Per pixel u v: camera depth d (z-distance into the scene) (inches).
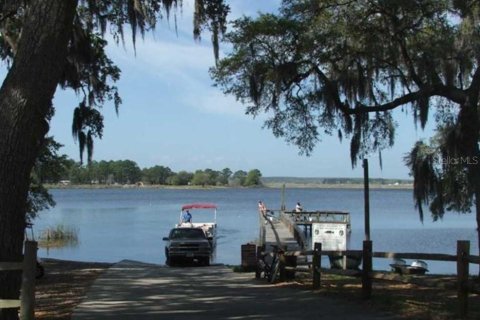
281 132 607.2
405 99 524.4
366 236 554.9
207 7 455.8
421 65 519.5
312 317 365.4
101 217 2994.6
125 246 1617.9
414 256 400.5
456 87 518.6
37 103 275.3
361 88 545.6
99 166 6673.2
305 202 5002.5
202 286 562.3
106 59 662.5
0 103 275.0
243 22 530.0
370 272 424.5
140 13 413.4
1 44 622.5
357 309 390.6
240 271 744.3
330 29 531.8
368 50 533.6
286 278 586.9
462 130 496.4
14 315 267.7
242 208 3981.3
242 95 584.7
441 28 515.5
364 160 556.1
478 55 488.1
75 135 634.2
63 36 282.2
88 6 533.0
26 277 264.2
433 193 548.4
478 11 485.4
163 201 5201.8
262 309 404.2
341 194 7854.3
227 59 551.8
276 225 1728.6
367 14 523.8
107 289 536.1
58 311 406.0
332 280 573.6
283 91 559.5
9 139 270.1
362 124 571.8
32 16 278.7
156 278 647.8
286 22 522.0
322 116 580.7
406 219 2778.1
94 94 642.2
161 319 368.5
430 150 555.8
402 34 514.9
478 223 493.0
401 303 395.5
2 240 267.6
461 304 340.5
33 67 274.4
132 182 7386.8
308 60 539.8
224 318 369.7
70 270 751.7
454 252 1346.0
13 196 270.4
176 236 1028.5
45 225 2298.2
